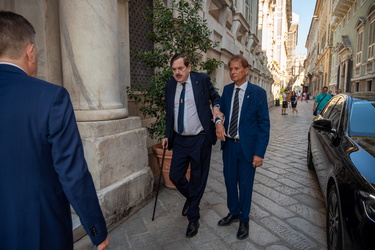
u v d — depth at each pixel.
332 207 2.07
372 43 15.39
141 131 3.10
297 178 4.02
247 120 2.30
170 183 3.59
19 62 0.99
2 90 0.93
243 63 2.26
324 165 2.59
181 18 3.93
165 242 2.34
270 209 2.96
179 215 2.84
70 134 0.97
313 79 58.72
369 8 15.43
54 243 0.97
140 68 4.41
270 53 26.73
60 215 1.00
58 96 0.97
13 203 0.90
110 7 2.69
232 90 2.45
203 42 3.96
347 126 2.52
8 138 0.90
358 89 18.16
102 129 2.56
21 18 1.01
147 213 2.89
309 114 17.62
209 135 2.42
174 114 2.51
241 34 12.70
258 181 3.88
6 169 0.90
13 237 0.90
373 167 1.75
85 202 0.96
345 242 1.59
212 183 3.83
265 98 2.30
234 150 2.38
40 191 0.93
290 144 6.86
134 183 2.88
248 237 2.40
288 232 2.48
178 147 2.50
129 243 2.33
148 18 3.88
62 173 0.93
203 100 2.41
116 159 2.68
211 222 2.69
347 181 1.80
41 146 0.93
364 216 1.51
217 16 8.91
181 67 2.32
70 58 2.58
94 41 2.57
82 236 2.36
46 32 2.69
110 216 2.53
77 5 2.51
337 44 25.03
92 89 2.61
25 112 0.92
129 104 4.07
